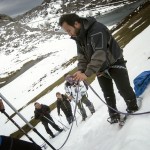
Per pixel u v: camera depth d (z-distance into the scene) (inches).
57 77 1382.9
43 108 495.5
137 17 1170.0
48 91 1096.8
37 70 2213.3
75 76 145.6
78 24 143.8
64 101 491.5
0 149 124.7
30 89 1630.2
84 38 147.6
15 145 128.6
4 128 952.9
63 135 411.5
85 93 406.3
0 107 196.1
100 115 260.8
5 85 2645.2
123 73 161.2
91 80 724.7
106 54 144.9
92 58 143.3
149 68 359.9
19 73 2984.7
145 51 546.0
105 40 143.8
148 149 120.4
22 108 1114.7
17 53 4719.5
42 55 3284.9
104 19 5029.5
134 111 170.7
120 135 154.2
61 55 2348.7
